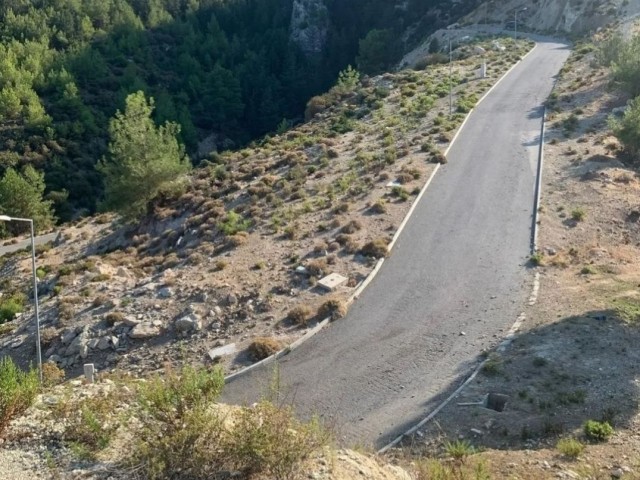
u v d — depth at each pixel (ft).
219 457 32.91
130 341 90.22
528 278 93.30
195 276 106.11
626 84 162.91
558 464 48.11
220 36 465.06
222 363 80.43
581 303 82.43
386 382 72.38
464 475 44.86
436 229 112.78
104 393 43.55
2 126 315.17
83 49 387.34
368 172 143.74
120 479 32.76
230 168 179.32
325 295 94.02
